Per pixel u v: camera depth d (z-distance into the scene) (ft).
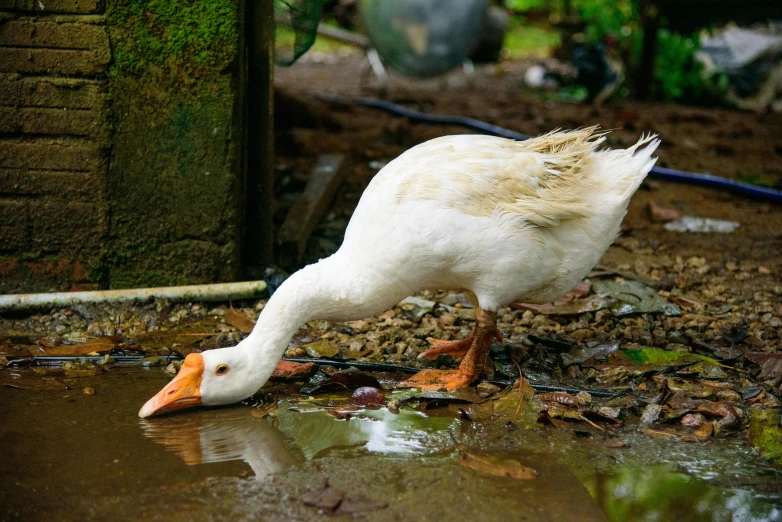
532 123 14.82
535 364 7.83
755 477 6.81
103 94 8.27
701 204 10.71
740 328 8.13
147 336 8.07
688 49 18.11
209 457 6.84
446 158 7.38
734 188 10.94
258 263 8.95
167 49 8.23
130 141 8.35
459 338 8.16
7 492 6.55
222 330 8.18
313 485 6.63
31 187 8.36
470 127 13.87
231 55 8.27
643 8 17.43
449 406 7.36
